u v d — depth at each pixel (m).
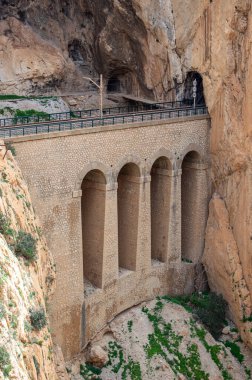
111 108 62.12
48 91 63.44
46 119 59.53
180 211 55.91
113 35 62.59
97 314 50.66
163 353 50.81
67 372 46.69
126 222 53.75
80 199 48.03
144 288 54.38
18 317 33.00
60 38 65.25
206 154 56.91
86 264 51.81
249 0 51.69
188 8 56.12
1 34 62.44
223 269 55.44
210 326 54.19
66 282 47.78
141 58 62.25
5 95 61.16
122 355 50.44
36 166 45.16
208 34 55.06
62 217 47.03
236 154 53.75
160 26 58.44
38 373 34.53
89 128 47.88
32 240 40.28
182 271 56.84
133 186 52.88
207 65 55.69
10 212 39.34
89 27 65.19
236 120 53.75
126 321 52.44
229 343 53.78
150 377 49.38
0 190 38.84
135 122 51.38
